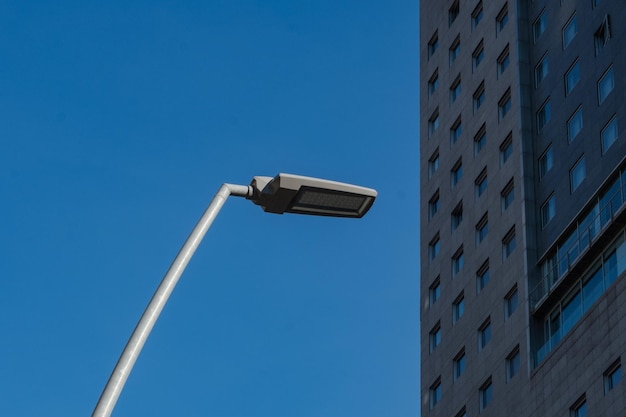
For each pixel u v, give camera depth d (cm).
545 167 5825
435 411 6369
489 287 6025
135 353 1168
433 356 6550
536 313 5500
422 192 7219
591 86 5550
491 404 5747
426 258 6938
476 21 6956
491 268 6044
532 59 6234
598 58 5547
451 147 6931
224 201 1337
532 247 5666
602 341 4853
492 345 5859
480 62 6762
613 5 5534
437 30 7538
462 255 6488
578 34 5803
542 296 5472
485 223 6288
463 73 6975
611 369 4756
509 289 5778
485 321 6006
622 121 5191
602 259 5009
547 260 5519
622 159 4956
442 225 6825
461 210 6650
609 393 4712
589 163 5391
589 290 5081
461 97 6938
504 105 6338
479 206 6369
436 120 7269
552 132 5831
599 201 5091
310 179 1380
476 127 6619
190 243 1262
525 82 6153
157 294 1207
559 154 5703
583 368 4956
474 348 6050
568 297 5272
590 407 4844
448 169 6900
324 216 1441
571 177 5538
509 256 5875
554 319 5378
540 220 5753
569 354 5109
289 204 1402
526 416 5347
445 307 6531
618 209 4884
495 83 6475
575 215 5391
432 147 7219
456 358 6269
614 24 5475
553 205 5653
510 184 6062
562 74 5869
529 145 5966
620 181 4950
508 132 6175
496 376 5741
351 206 1430
